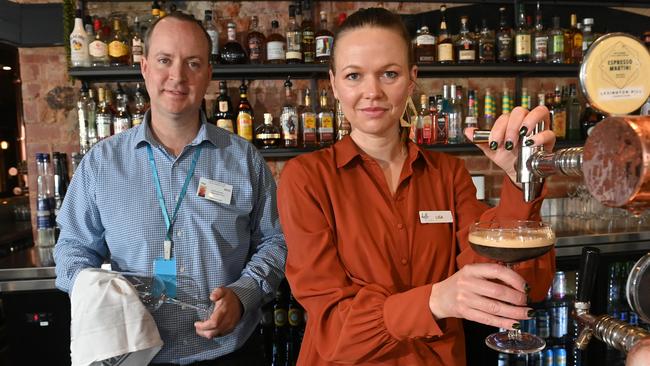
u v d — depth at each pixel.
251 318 1.60
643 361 0.46
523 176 0.64
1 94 6.20
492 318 0.63
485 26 2.82
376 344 0.75
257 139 2.71
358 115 0.91
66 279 1.48
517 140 0.67
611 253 2.48
